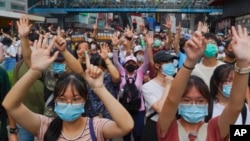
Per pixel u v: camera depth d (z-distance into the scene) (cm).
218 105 400
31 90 527
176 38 877
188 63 299
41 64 303
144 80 716
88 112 552
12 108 310
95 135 323
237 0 3362
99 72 306
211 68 557
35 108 536
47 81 511
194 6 4741
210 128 326
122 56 1002
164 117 320
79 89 317
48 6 4978
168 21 1086
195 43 292
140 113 615
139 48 861
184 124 333
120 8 4862
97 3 4909
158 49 984
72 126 327
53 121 330
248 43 290
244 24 3077
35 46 308
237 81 298
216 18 4775
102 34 1345
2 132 518
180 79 303
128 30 1052
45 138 328
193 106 323
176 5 4769
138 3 4831
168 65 484
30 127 329
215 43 557
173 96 308
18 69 548
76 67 473
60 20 5134
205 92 323
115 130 311
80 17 5522
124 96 607
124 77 632
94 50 881
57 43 467
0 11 2900
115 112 302
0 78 506
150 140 493
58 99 321
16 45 1396
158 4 4812
